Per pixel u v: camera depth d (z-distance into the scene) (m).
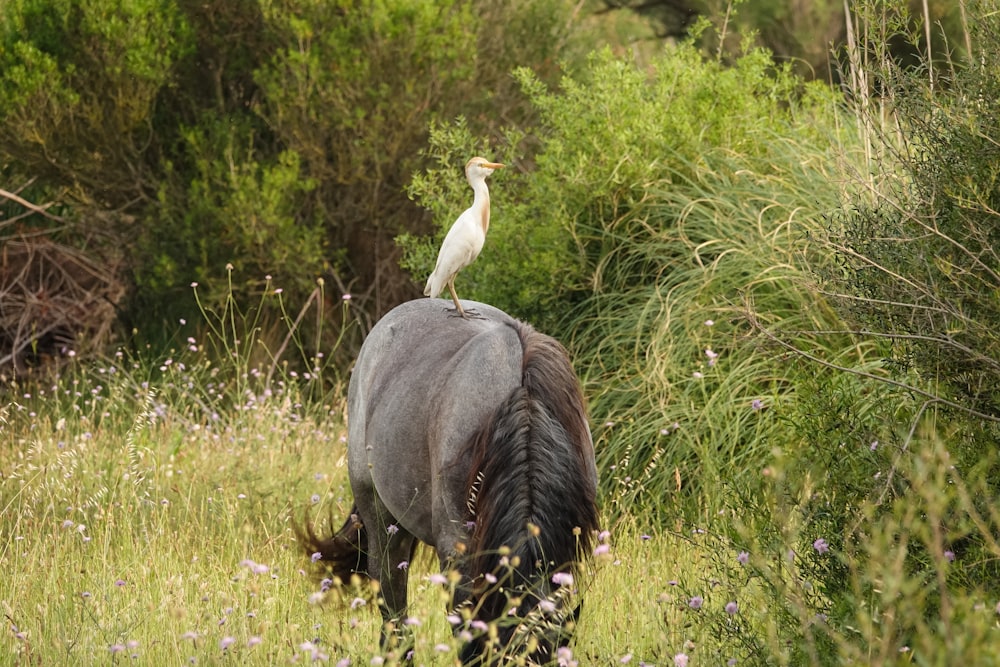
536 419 14.18
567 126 29.70
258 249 37.84
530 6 41.59
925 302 15.12
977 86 15.70
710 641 14.97
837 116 29.27
